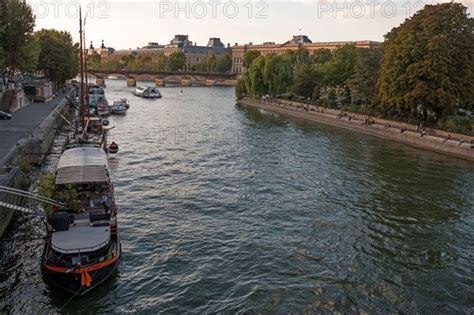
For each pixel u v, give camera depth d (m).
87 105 77.00
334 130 78.19
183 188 40.47
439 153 58.38
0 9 65.81
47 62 114.25
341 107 91.38
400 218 33.47
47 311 20.42
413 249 28.03
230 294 22.39
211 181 43.12
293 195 38.94
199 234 29.78
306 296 22.34
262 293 22.52
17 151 41.25
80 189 28.20
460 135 60.25
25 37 75.00
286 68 119.56
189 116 97.00
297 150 59.41
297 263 25.88
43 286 22.22
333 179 44.34
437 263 26.23
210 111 108.38
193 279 23.73
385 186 41.91
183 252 26.95
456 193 39.91
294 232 30.48
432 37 63.12
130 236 29.08
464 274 24.97
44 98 93.50
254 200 37.38
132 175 44.59
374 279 24.19
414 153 58.12
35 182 38.38
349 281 23.91
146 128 77.81
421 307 21.59
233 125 83.44
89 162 30.38
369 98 82.62
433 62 62.81
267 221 32.53
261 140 67.06
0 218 26.53
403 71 67.25
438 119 68.56
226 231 30.44
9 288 21.92
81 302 21.27
